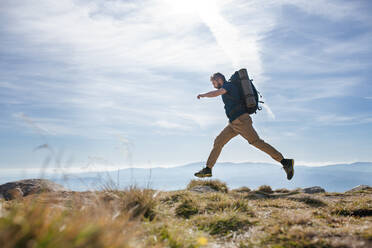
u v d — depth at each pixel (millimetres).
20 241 1460
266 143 5805
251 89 5828
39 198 2295
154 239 2494
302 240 2469
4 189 5551
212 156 6199
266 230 2988
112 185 3766
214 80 6203
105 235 1796
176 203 4645
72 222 1832
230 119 5887
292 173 5828
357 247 2260
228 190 9094
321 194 8414
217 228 3246
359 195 7934
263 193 9203
